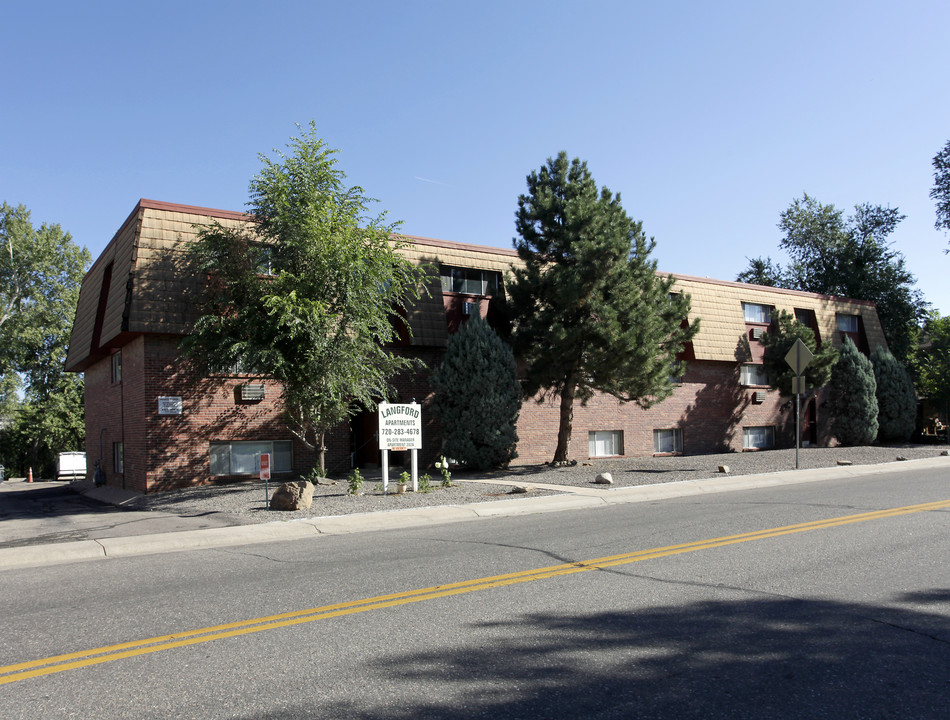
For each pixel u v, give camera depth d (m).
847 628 5.46
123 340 18.75
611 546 8.98
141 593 7.20
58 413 47.91
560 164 20.59
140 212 17.31
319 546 10.01
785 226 50.22
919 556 7.93
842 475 18.73
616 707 4.07
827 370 28.20
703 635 5.35
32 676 4.77
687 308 20.64
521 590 6.80
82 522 13.45
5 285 45.62
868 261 44.75
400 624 5.78
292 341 15.45
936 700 4.14
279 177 15.73
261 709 4.12
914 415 32.03
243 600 6.74
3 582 8.11
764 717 3.93
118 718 4.05
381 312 16.98
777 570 7.39
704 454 26.86
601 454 25.08
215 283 15.95
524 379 22.11
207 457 18.05
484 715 3.98
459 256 22.25
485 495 15.14
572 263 19.91
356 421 22.30
